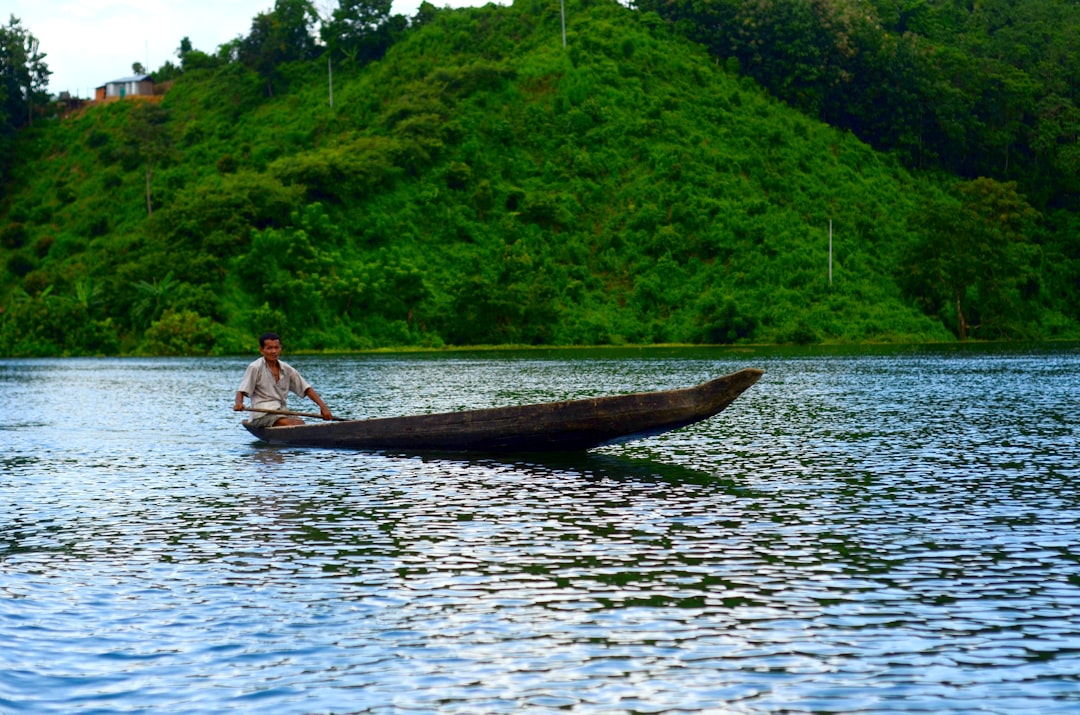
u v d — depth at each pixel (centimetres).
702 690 756
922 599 975
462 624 906
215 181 12594
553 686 764
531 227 11925
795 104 14412
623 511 1414
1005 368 5303
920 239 11838
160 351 9406
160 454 2075
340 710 725
